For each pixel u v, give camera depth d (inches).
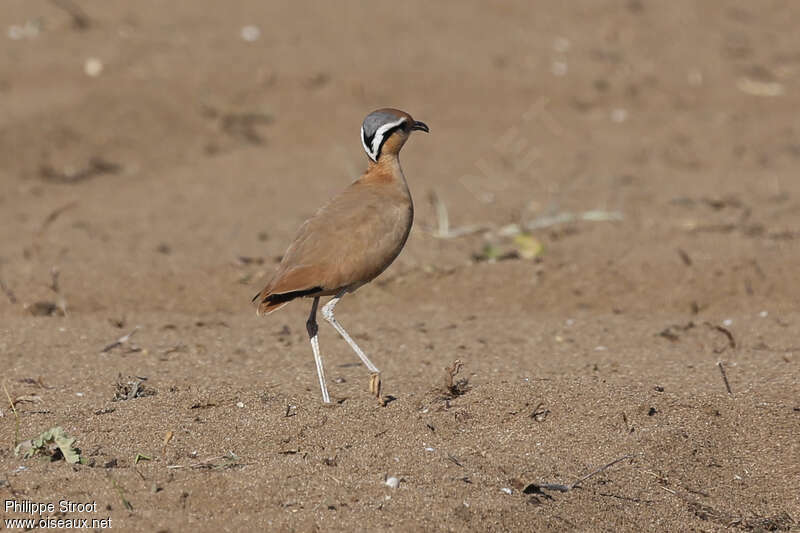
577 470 434.3
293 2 1229.7
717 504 424.8
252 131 1021.2
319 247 472.4
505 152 981.2
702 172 932.6
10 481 408.2
